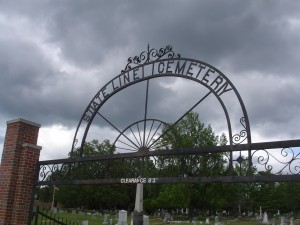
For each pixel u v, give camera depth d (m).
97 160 8.43
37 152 9.84
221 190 35.03
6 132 10.09
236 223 35.16
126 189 53.66
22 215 9.19
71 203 52.62
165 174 9.74
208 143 25.97
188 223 30.91
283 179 5.73
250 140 6.28
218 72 7.06
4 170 9.65
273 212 53.53
